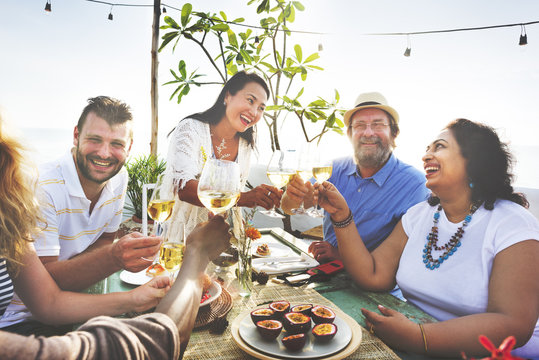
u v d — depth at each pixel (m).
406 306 1.23
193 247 0.77
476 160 1.27
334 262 1.62
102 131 1.38
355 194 2.20
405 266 1.43
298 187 1.58
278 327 0.91
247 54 2.99
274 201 1.54
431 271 1.34
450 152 1.31
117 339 0.43
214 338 0.97
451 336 0.93
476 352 0.94
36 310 1.00
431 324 0.98
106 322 0.46
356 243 1.44
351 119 2.22
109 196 1.60
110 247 1.11
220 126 2.10
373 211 2.10
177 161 1.86
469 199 1.32
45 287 1.01
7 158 0.87
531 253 1.10
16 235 0.92
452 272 1.28
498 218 1.23
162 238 1.12
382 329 0.97
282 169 1.72
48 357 0.38
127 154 1.50
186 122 1.98
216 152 2.11
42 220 1.03
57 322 1.01
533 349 1.26
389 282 1.47
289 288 1.36
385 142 2.07
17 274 0.96
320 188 1.44
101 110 1.38
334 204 1.45
